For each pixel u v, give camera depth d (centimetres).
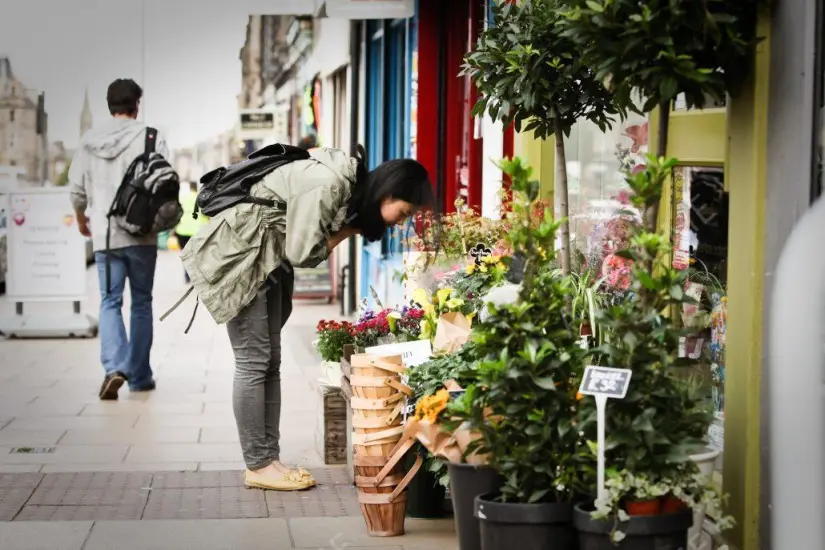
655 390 462
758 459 517
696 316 638
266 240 705
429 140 1268
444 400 538
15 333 1448
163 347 1384
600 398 448
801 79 488
